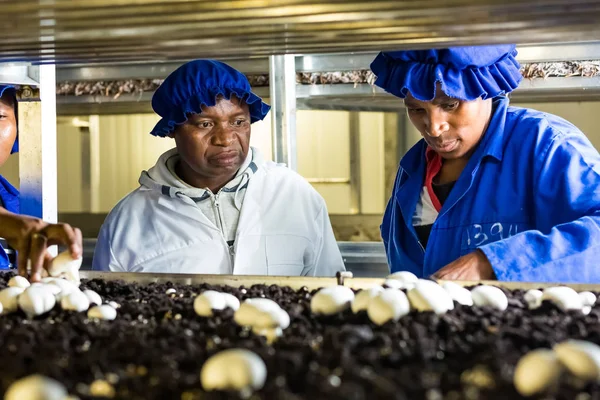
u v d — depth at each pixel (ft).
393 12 4.36
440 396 2.58
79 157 16.20
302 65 8.73
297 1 4.16
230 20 4.64
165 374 2.84
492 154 6.15
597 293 4.73
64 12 4.51
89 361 3.05
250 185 7.45
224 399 2.60
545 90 8.30
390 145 15.49
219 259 7.27
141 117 15.97
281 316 3.74
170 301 4.56
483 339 3.20
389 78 6.10
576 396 2.57
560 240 5.45
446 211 6.26
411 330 3.36
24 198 7.21
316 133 15.81
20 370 2.98
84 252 10.66
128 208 7.52
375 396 2.50
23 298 4.29
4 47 5.69
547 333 3.39
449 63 5.72
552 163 5.95
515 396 2.63
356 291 4.66
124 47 5.66
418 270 6.60
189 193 7.34
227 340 3.48
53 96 7.20
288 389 2.71
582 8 4.20
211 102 6.80
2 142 7.98
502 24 4.65
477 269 5.41
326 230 7.88
